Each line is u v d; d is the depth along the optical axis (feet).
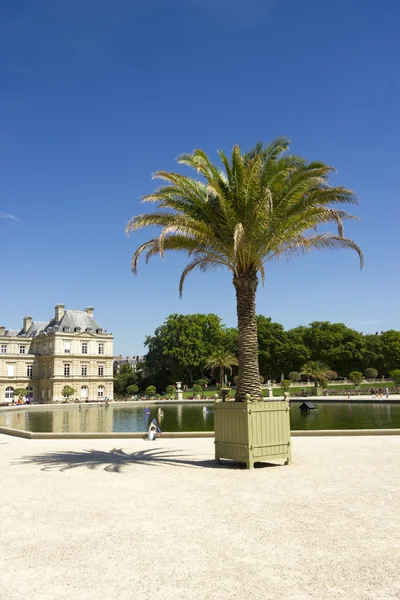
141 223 46.65
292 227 46.01
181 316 320.09
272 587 16.74
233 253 44.98
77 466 44.47
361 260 48.67
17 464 46.88
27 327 372.38
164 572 18.30
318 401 190.60
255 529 23.26
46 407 216.74
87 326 337.31
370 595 16.02
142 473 39.81
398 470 38.06
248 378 44.09
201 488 33.17
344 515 25.31
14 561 19.90
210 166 46.60
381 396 205.05
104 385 327.06
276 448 42.11
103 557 20.11
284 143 47.16
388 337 338.54
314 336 313.12
